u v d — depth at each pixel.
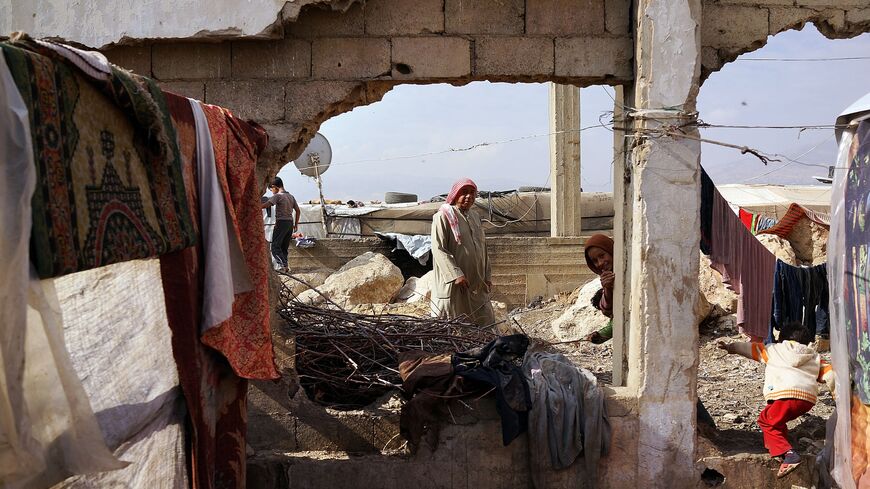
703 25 5.68
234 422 4.30
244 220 4.45
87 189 2.80
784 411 5.68
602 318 11.15
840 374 5.31
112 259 2.90
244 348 4.32
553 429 5.52
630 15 5.68
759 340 5.94
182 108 3.81
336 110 5.80
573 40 5.66
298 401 5.78
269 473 5.61
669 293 5.61
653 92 5.52
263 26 5.32
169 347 3.67
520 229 18.20
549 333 12.05
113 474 3.07
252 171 4.49
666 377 5.64
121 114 3.14
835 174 5.39
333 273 14.61
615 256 6.18
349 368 6.28
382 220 17.25
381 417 5.76
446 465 5.61
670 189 5.55
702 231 5.80
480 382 5.53
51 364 2.61
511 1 5.64
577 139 15.95
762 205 14.72
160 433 3.55
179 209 3.51
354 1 5.46
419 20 5.61
